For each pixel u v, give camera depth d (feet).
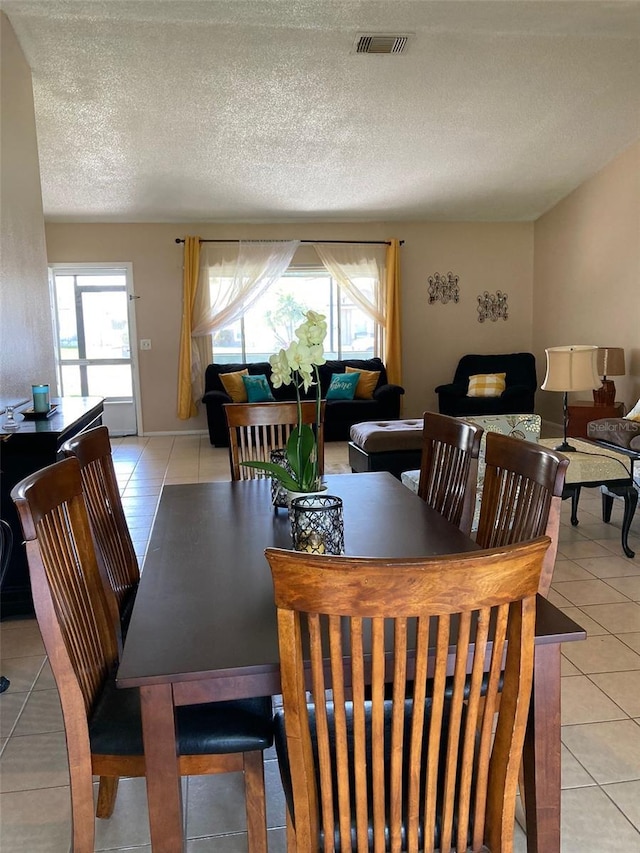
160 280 24.27
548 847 4.13
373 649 3.03
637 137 18.85
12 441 9.05
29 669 7.94
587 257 22.03
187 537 5.70
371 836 3.40
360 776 3.27
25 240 12.76
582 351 14.23
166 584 4.65
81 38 12.80
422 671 3.14
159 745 3.64
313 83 15.07
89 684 4.45
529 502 5.11
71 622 4.27
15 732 6.66
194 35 12.96
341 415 22.74
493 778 3.55
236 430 8.72
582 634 3.86
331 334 25.94
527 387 23.25
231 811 5.55
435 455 7.34
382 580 2.87
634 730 6.48
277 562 2.90
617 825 5.24
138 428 24.98
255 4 12.00
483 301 26.11
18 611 9.46
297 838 3.34
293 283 25.50
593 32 13.55
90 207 22.18
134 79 14.48
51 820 5.42
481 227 25.75
